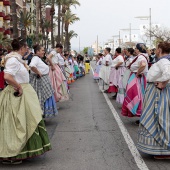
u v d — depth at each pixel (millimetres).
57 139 7910
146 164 6102
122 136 8102
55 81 11227
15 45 6191
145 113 6234
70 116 10688
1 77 10086
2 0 43000
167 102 6129
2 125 5980
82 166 6066
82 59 31797
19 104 6004
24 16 41750
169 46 6242
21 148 5922
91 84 22719
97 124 9469
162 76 6016
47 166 6062
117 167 6000
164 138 6105
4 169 5918
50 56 10992
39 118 6020
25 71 6172
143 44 9133
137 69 9148
